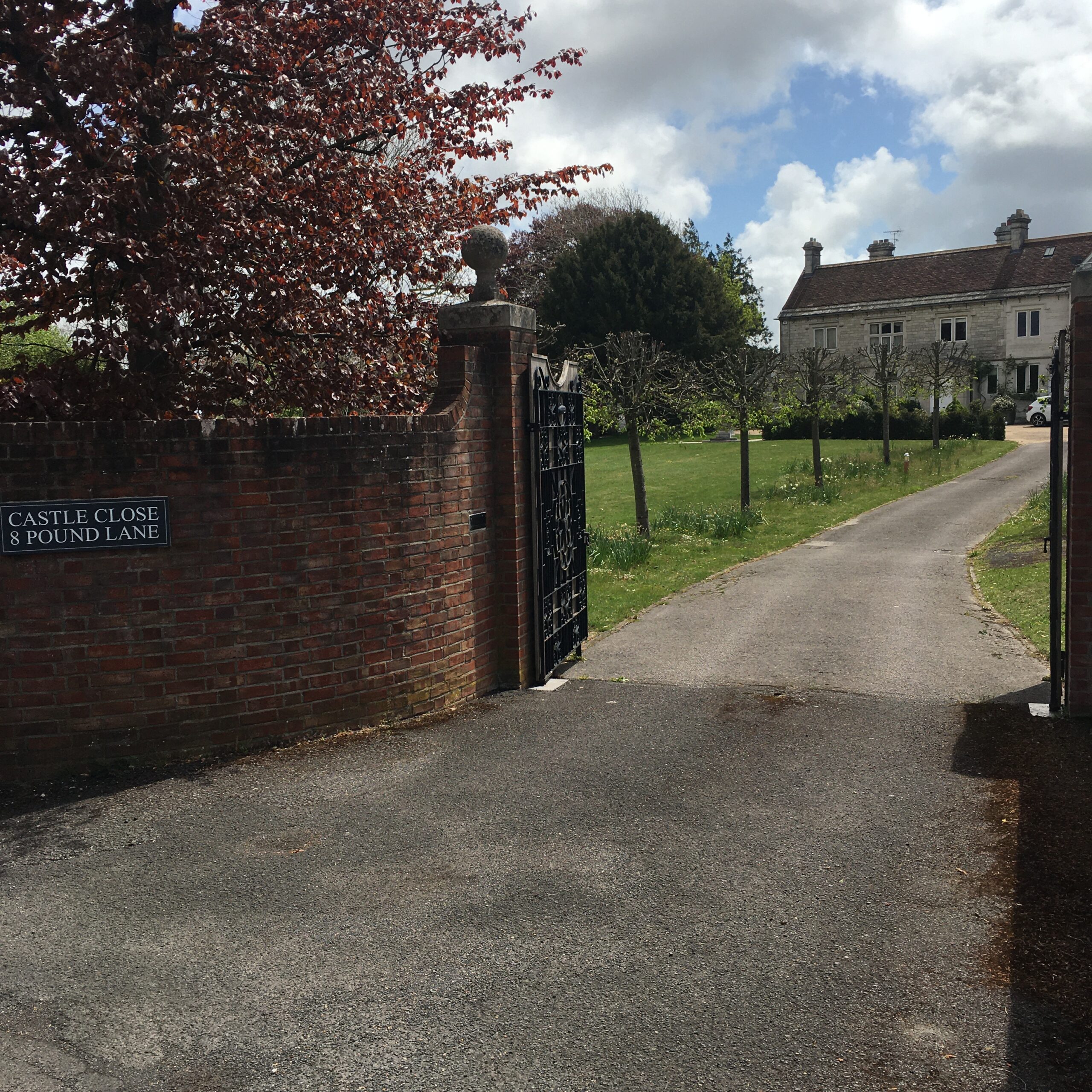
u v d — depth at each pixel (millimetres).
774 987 3463
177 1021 3326
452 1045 3162
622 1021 3273
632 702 7195
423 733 6469
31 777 5566
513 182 10195
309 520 6176
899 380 37906
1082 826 4770
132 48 6898
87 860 4602
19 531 5398
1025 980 3480
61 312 7918
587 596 10086
